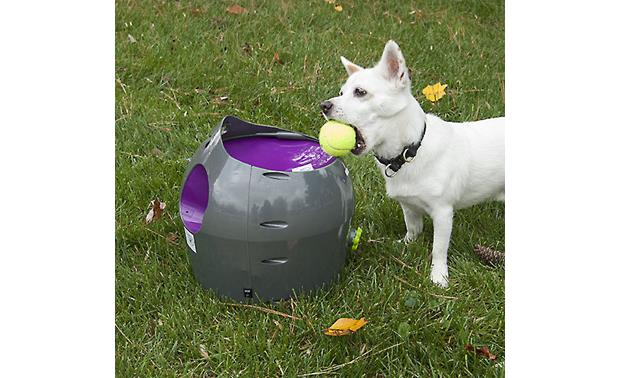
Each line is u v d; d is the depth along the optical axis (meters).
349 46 2.95
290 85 2.73
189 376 1.81
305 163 1.97
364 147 1.92
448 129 2.03
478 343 1.86
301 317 1.91
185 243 2.08
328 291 1.97
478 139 2.08
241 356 1.84
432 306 1.93
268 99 2.64
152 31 2.95
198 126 2.54
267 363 1.81
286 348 1.84
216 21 3.08
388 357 1.82
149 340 1.88
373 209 2.23
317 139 2.02
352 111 1.88
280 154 2.00
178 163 2.35
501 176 2.10
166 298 1.96
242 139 2.03
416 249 2.11
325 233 1.88
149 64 2.75
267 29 3.05
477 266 2.07
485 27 3.21
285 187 1.83
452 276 2.05
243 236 1.83
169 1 3.20
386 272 2.04
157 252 2.10
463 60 2.93
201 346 1.86
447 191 2.01
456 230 2.19
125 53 2.81
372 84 1.89
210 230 1.86
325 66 2.83
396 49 1.88
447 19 3.21
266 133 2.04
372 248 2.11
